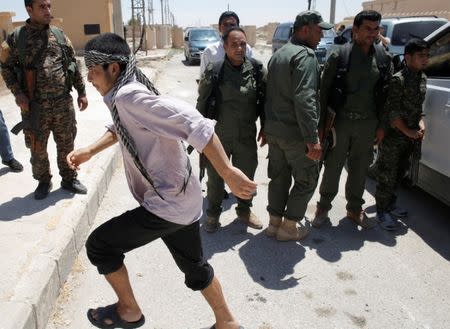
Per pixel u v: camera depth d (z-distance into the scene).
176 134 1.95
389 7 27.66
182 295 3.09
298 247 3.76
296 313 2.92
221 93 3.67
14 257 3.07
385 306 3.00
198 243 2.34
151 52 27.62
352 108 3.67
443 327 2.81
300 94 3.24
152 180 2.10
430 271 3.42
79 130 6.67
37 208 3.89
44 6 3.69
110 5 24.53
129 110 1.96
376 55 3.63
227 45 3.61
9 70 3.78
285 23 16.81
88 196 4.17
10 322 2.37
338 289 3.18
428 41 4.40
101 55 1.97
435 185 4.05
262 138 3.98
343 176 5.55
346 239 3.91
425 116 4.10
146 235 2.17
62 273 3.13
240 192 1.99
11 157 4.82
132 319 2.38
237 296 3.09
